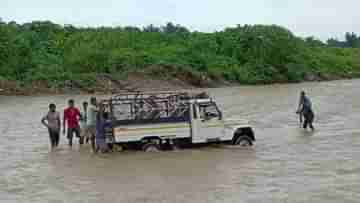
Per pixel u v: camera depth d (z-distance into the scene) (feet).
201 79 218.59
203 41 278.26
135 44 272.72
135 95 60.90
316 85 219.20
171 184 45.47
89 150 63.72
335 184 43.93
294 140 68.13
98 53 211.20
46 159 59.21
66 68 206.59
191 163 53.98
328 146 62.80
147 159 56.39
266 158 56.08
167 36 301.63
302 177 46.88
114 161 56.13
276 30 277.03
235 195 41.32
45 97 158.51
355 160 53.83
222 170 50.52
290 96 148.46
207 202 39.50
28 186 46.96
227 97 148.66
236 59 264.72
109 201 40.75
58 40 265.95
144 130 59.57
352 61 339.77
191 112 60.39
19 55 196.34
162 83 204.13
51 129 66.08
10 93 167.73
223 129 61.52
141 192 43.09
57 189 45.44
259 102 127.54
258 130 78.48
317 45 396.37
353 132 73.82
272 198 40.19
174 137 60.03
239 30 289.33
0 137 77.05
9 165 56.49
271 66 261.65
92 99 62.85
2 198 43.09
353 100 128.26
